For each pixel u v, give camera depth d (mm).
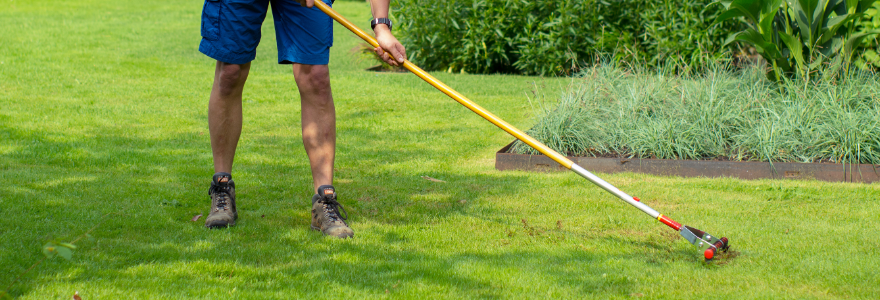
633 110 5457
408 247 3146
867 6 5965
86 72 9211
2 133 5695
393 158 5234
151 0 21797
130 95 7770
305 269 2824
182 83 8625
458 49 10102
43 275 2660
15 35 12656
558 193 4195
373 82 8844
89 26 14688
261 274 2756
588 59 9664
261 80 8898
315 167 3518
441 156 5305
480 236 3332
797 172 4598
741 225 3512
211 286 2605
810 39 5914
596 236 3354
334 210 3389
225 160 3604
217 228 3381
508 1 9711
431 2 10023
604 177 4645
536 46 9688
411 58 10414
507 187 4348
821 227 3471
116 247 3033
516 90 8398
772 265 2916
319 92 3457
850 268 2861
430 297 2549
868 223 3539
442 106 7414
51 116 6504
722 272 2840
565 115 5266
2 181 4168
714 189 4320
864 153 4652
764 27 5918
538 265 2922
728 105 5492
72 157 4961
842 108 5156
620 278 2758
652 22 9078
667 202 4000
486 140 5891
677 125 5191
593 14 9297
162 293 2521
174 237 3219
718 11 8828
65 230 3254
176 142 5633
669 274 2814
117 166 4754
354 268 2844
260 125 6402
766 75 6211
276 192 4176
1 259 2809
